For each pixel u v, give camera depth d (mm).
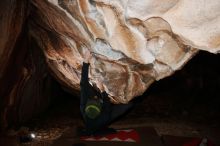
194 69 10062
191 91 9633
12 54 5027
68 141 5527
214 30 3438
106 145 5320
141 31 4133
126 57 4930
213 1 3217
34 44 6121
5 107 5617
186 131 6348
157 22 3908
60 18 4621
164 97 9297
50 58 6387
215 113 7746
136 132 5996
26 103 6543
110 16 4086
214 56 9938
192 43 3719
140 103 8688
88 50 5195
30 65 6148
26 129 6188
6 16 4270
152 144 5445
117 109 5973
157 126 6594
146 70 5055
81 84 5379
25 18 4953
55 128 6492
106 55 4984
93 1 3934
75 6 4152
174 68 4609
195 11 3379
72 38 5070
